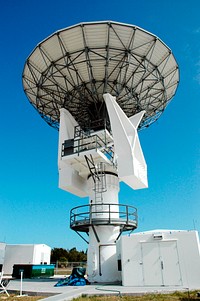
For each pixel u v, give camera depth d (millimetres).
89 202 21875
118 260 20094
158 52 19562
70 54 18875
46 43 18672
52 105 23641
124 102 22391
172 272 16875
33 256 40344
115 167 21406
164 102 23719
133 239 18172
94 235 20625
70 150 20156
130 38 18172
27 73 21297
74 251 90625
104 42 18281
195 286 16266
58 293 14094
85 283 18094
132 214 21172
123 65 19500
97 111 22047
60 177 21344
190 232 17484
